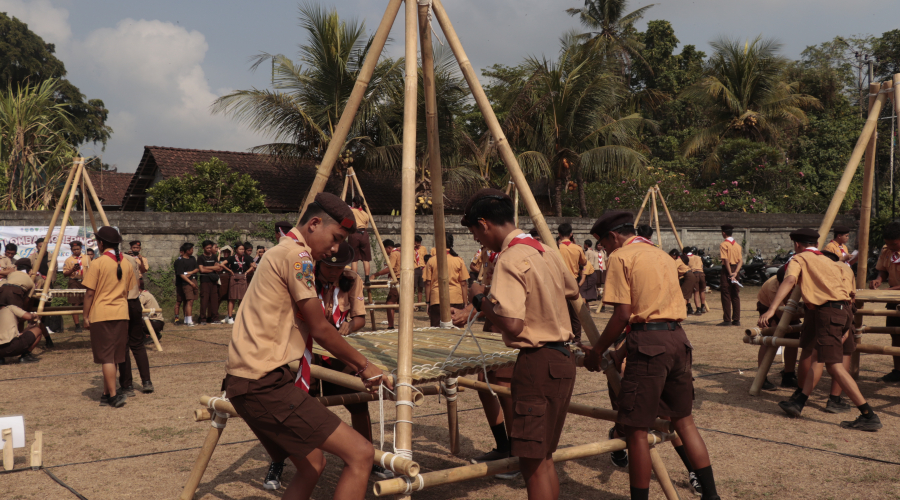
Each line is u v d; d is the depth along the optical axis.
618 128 24.08
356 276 4.02
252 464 4.40
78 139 28.98
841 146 29.77
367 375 2.85
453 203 23.28
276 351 2.64
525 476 2.94
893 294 6.05
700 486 3.53
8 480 4.09
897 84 6.38
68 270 11.17
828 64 40.16
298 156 20.09
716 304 16.59
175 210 17.75
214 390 6.75
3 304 8.52
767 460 4.35
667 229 21.92
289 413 2.59
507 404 4.23
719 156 28.19
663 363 3.26
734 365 7.98
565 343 2.99
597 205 25.25
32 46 31.89
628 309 3.33
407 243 3.10
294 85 18.98
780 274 6.80
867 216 7.15
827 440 4.81
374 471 4.20
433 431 5.18
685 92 29.58
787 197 26.66
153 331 9.41
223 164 18.42
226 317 14.24
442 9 3.98
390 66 19.12
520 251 2.91
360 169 20.66
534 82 23.02
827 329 5.24
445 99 19.72
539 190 28.06
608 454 4.66
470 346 3.93
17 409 6.00
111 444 4.88
